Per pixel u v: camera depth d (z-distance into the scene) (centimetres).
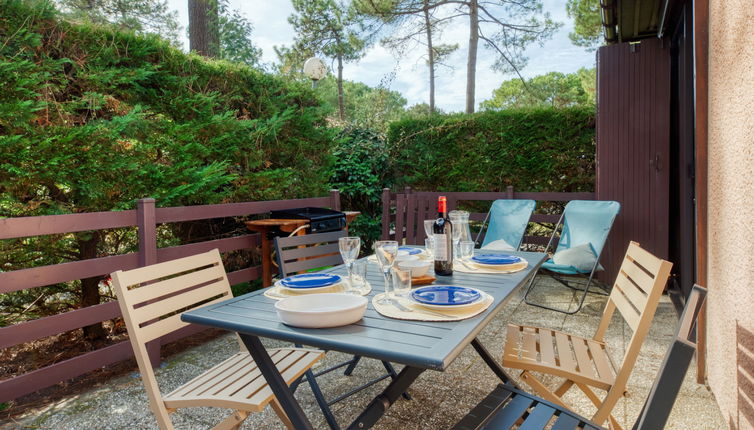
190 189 395
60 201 347
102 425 222
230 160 457
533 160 598
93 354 264
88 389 268
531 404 153
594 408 229
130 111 365
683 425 209
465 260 233
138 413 234
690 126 387
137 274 162
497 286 179
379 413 146
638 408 227
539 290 482
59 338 383
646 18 441
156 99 403
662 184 468
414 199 540
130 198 371
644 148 475
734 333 187
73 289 378
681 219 421
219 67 454
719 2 208
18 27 317
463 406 231
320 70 759
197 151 415
